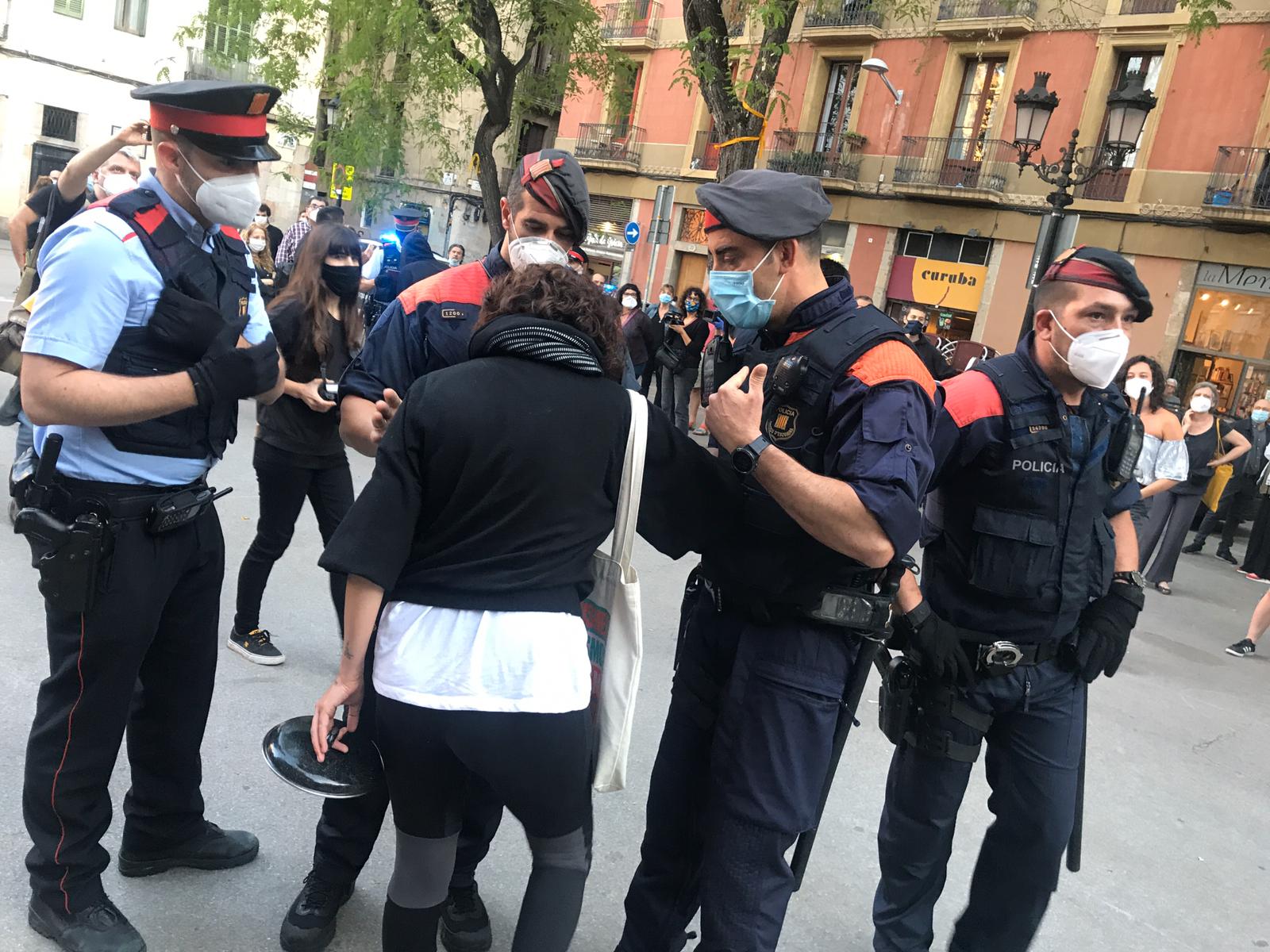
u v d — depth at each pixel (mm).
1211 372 16031
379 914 2463
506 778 1713
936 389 2127
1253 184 15352
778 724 1931
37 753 2084
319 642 4113
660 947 2188
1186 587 8172
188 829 2475
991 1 17922
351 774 1906
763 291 1998
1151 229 16453
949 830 2428
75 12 24797
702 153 21859
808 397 1904
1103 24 16844
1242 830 3699
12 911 2236
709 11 10180
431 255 8977
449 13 14594
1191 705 5062
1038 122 10211
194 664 2342
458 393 1672
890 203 19406
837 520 1749
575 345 1733
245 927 2340
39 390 1837
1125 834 3533
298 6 15109
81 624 2021
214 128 1923
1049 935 2838
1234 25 15633
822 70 20219
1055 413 2189
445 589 1687
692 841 2164
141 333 1947
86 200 3516
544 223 2195
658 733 3822
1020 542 2178
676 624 5219
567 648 1725
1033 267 9734
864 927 2760
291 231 7961
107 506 1994
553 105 19109
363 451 2193
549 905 1774
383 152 16516
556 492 1701
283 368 2238
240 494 5973
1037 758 2262
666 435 1905
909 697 2320
